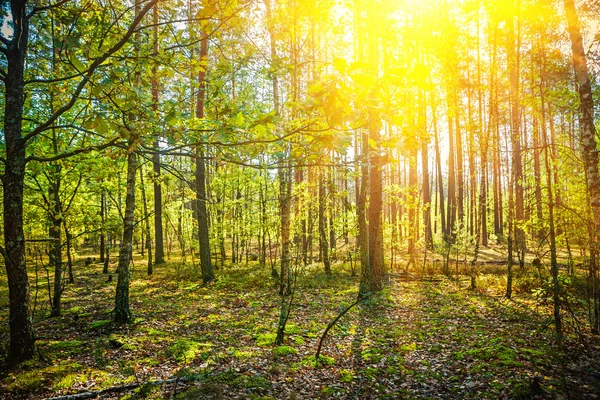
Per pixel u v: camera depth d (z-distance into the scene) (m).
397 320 9.20
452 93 16.78
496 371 5.77
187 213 21.62
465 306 10.30
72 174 8.93
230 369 6.11
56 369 5.74
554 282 6.88
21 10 4.75
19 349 5.82
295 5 9.95
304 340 7.82
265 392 5.39
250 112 3.97
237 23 3.59
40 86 6.34
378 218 11.95
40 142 8.02
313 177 15.70
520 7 10.95
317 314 9.88
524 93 11.93
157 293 13.09
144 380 5.66
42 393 5.07
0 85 6.57
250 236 20.58
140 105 3.34
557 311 6.77
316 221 17.45
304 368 6.34
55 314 9.63
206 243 15.23
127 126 3.27
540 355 6.28
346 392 5.46
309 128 2.94
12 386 5.09
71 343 7.18
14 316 5.77
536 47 10.54
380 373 6.12
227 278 15.62
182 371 5.98
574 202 8.91
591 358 6.06
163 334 8.08
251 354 6.89
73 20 3.64
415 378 5.88
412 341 7.66
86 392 5.11
